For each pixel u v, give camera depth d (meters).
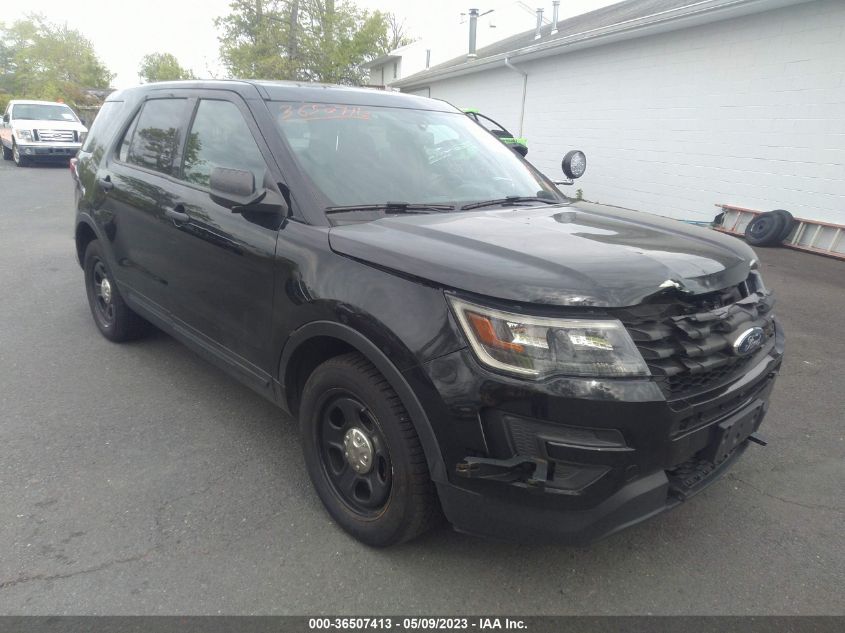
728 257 2.55
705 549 2.71
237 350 3.24
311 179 2.90
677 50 11.30
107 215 4.39
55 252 8.09
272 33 27.19
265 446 3.45
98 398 3.96
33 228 9.70
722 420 2.36
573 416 2.02
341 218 2.76
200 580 2.44
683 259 2.39
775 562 2.64
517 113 16.81
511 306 2.08
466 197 3.27
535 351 2.04
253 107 3.22
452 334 2.15
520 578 2.50
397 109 3.68
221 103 3.47
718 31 10.45
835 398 4.25
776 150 9.74
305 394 2.77
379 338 2.32
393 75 39.78
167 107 4.01
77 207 4.96
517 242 2.44
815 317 6.04
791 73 9.38
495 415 2.09
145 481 3.08
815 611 2.37
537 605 2.37
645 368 2.07
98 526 2.73
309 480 3.14
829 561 2.65
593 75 13.60
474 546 2.67
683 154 11.45
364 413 2.56
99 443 3.42
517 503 2.13
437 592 2.42
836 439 3.69
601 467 2.05
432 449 2.24
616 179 13.22
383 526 2.53
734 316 2.39
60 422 3.64
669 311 2.22
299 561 2.56
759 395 2.60
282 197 2.85
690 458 2.33
